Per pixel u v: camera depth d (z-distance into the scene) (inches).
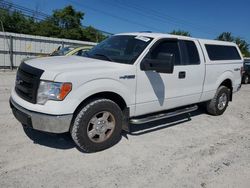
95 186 126.6
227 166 155.5
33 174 132.3
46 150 158.7
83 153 158.6
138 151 166.7
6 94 308.7
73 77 141.9
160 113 202.4
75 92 142.9
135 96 171.5
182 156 164.1
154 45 181.5
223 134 210.2
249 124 243.4
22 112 146.4
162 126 216.5
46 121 139.4
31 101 143.9
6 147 158.9
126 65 166.6
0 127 189.8
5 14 1556.3
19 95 155.9
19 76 159.0
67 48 429.4
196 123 233.0
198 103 253.3
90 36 1777.8
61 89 138.6
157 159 157.8
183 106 223.8
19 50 671.1
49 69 144.1
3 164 139.3
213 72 235.3
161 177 138.5
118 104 173.6
